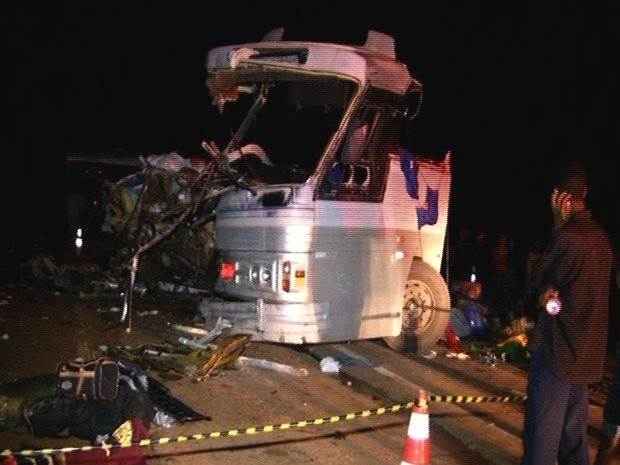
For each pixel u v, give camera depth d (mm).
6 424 4945
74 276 10922
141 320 8680
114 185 10492
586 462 4121
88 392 4711
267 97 7613
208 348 6848
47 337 7586
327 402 5973
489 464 4891
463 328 8984
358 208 6844
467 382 6895
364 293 6910
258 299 6711
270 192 6645
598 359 3996
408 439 3680
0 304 9359
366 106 6707
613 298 13359
